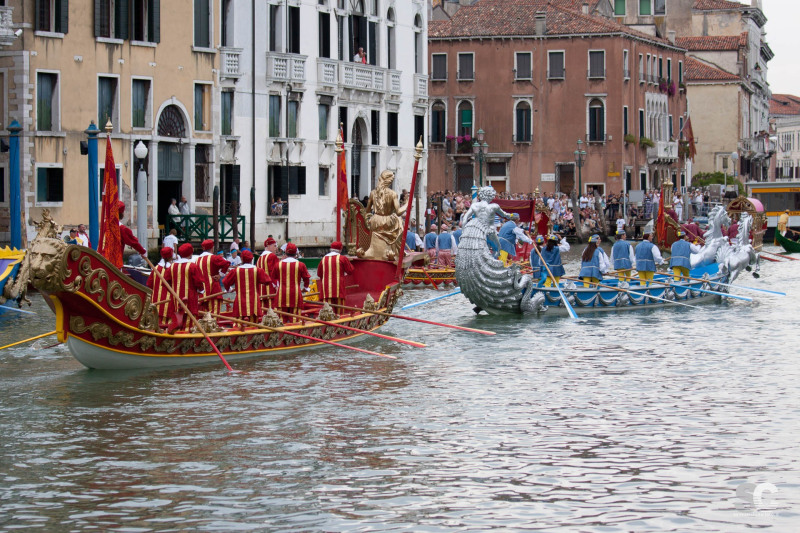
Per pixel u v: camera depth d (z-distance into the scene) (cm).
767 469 1531
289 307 2575
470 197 7638
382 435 1728
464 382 2161
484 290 3203
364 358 2466
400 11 6600
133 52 4684
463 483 1479
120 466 1568
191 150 4966
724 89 10956
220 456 1616
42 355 2475
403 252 3027
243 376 2220
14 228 3794
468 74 8694
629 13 9825
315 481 1491
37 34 4328
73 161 4472
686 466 1548
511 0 8912
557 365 2364
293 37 5694
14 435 1741
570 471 1528
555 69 8575
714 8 11481
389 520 1339
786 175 17225
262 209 5456
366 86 6219
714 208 3922
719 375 2228
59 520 1350
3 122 4347
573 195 7244
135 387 2105
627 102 8631
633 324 3086
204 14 5047
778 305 3606
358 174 6297
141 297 2222
